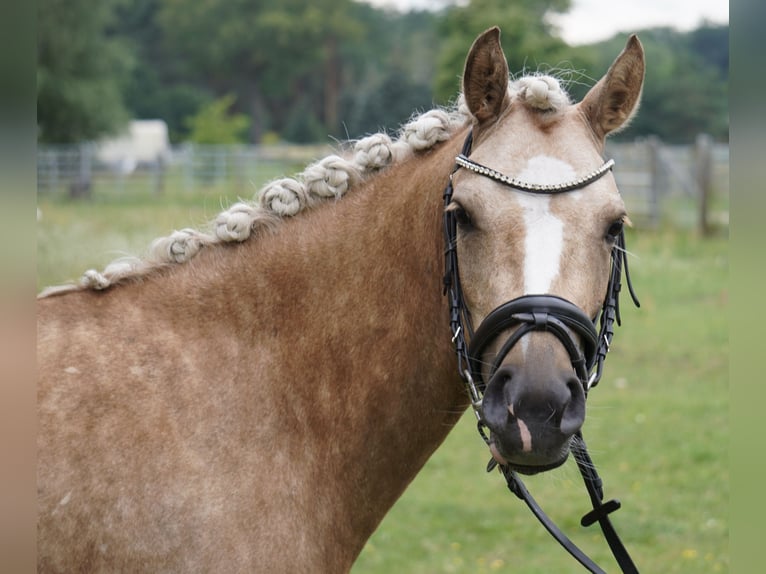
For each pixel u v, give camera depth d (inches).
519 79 100.7
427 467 277.7
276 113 2554.1
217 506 90.8
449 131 104.8
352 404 100.1
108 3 1401.3
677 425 300.7
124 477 89.0
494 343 90.1
